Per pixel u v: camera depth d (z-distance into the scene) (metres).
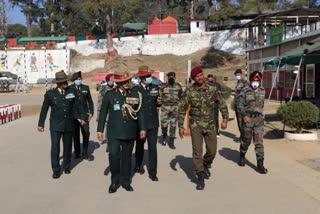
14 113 15.12
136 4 60.06
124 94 5.02
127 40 65.25
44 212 4.18
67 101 5.83
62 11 83.56
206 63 56.16
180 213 4.07
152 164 5.54
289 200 4.47
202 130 5.14
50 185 5.31
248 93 5.98
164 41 63.31
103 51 65.50
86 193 4.89
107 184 5.34
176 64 57.78
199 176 5.04
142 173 5.95
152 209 4.22
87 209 4.26
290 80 21.95
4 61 61.78
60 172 5.93
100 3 53.22
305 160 6.77
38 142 9.30
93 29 76.81
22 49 63.53
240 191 4.88
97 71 60.03
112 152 4.92
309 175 5.71
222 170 6.07
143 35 64.69
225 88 17.05
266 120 12.87
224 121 5.34
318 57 10.88
